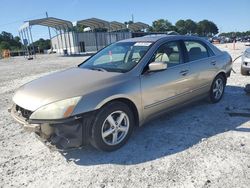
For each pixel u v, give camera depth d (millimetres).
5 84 10609
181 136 4215
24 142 4277
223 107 5566
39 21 33156
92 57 5137
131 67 4051
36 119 3273
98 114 3498
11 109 3953
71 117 3256
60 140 3293
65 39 44625
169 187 2928
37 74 13523
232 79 8531
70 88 3512
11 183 3146
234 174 3107
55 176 3254
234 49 24891
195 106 5672
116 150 3816
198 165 3334
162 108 4387
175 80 4484
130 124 3932
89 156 3688
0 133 4703
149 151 3764
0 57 50031
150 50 4289
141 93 3945
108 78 3775
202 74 5129
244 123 4645
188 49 4980
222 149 3713
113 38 49906
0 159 3729
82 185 3047
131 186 2982
